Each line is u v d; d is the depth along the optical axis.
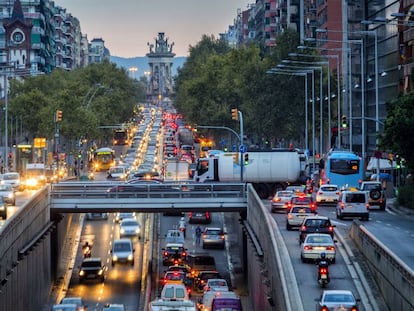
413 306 92.50
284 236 154.50
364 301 110.75
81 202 185.88
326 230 143.25
